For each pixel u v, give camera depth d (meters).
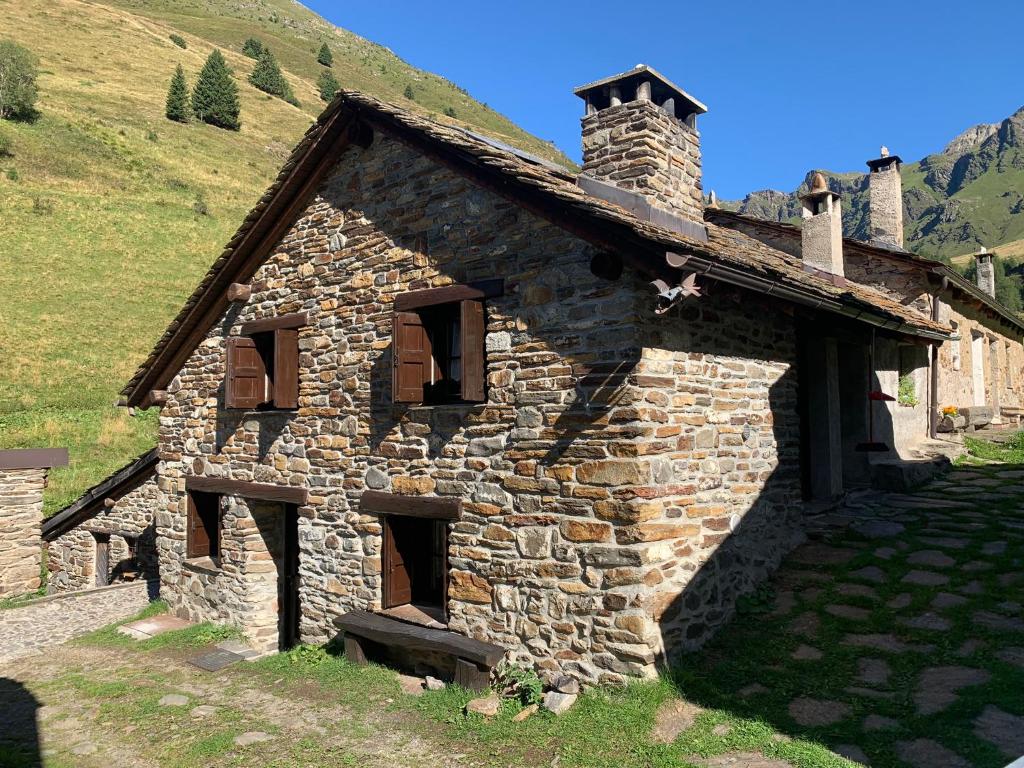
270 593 9.23
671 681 5.26
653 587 5.33
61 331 27.20
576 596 5.60
